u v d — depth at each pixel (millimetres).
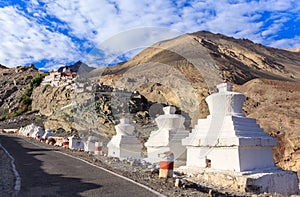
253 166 9891
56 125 37406
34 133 34000
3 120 62875
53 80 64812
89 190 7027
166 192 6996
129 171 10219
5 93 86188
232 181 9289
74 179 8414
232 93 10648
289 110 24609
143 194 6676
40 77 75625
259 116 25141
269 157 10570
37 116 56156
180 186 7910
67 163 11992
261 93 30484
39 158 13836
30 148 19766
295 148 19344
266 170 10016
